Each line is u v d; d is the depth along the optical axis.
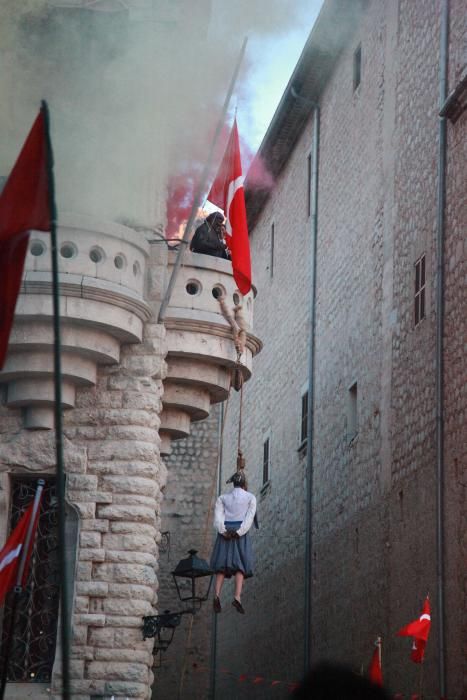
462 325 59.97
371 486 73.38
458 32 64.12
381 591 69.69
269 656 93.94
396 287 71.69
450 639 58.31
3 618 55.28
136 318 57.53
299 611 86.94
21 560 46.50
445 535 60.03
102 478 56.97
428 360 64.62
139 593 55.94
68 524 56.56
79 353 56.59
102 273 55.88
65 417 57.66
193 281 60.31
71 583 55.62
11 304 27.61
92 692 54.44
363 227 80.25
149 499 57.16
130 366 58.25
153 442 58.03
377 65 79.94
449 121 64.31
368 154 80.69
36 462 56.62
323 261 90.12
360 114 83.38
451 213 62.81
